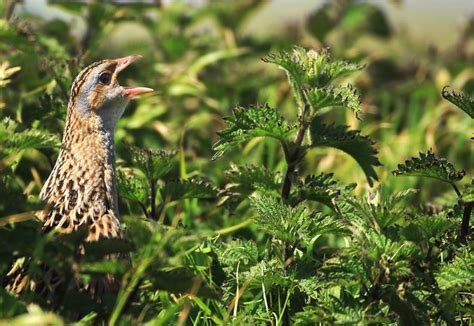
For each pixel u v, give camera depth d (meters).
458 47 20.48
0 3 15.01
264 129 9.98
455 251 9.73
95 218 9.84
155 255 8.13
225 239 12.27
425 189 14.62
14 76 13.33
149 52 17.81
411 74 19.59
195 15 18.11
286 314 9.80
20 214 8.55
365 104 17.75
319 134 10.25
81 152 10.48
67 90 12.05
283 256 9.98
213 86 16.86
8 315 8.01
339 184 10.45
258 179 10.45
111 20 15.71
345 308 9.09
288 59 10.01
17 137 8.94
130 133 15.04
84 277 8.46
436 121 17.28
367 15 19.09
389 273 9.30
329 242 12.57
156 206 11.78
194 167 14.17
